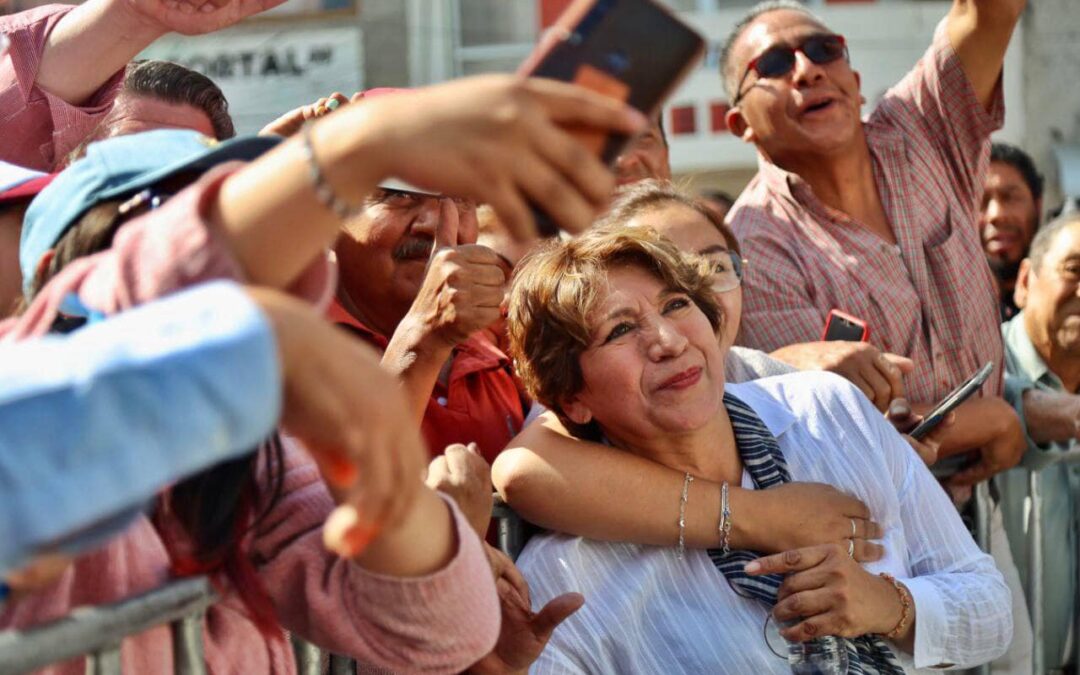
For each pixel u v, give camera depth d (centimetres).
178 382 105
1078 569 382
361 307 305
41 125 273
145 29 273
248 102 777
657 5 126
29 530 102
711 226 317
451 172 114
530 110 113
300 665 224
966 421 349
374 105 119
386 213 295
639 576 257
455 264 252
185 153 154
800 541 256
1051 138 852
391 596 151
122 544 152
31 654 130
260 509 161
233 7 262
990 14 376
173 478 114
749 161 790
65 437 103
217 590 157
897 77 805
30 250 156
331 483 142
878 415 288
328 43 779
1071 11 846
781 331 370
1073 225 415
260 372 107
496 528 280
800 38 387
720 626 253
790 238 380
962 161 390
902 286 372
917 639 258
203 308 110
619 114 117
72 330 148
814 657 250
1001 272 559
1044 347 415
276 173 123
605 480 257
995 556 362
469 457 228
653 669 251
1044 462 374
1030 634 366
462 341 254
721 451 269
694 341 260
